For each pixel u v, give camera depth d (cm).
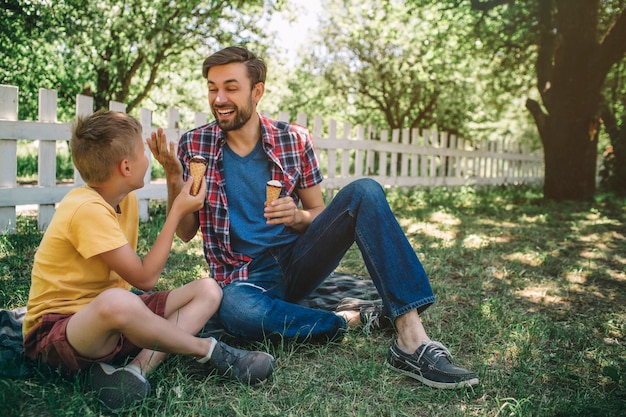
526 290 360
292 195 261
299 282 249
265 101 1847
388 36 1365
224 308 228
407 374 214
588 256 481
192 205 210
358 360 225
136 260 190
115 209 205
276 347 239
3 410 168
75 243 183
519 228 616
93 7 936
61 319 183
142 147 201
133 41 1110
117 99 1196
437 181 1030
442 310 302
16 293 290
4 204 465
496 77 1364
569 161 940
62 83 1210
